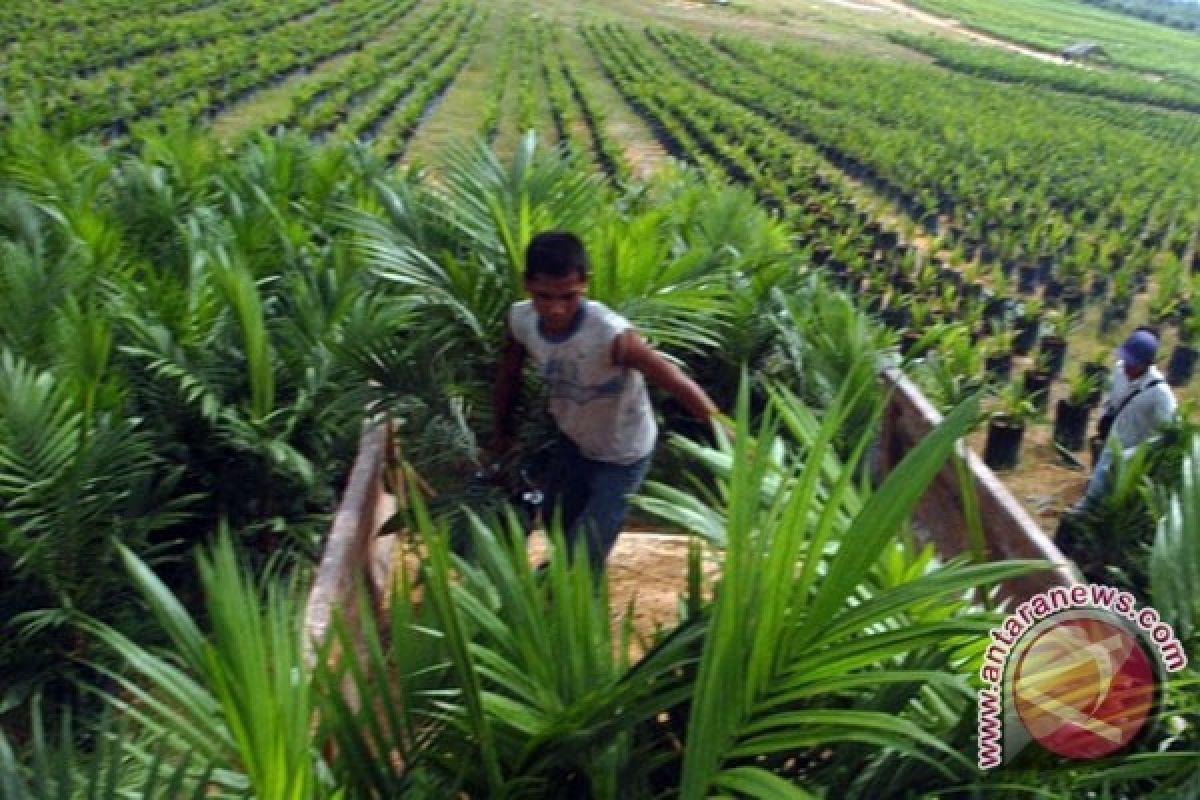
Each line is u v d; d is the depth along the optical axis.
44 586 4.86
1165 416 6.82
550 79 30.88
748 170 20.06
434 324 5.72
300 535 5.73
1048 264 15.76
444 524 3.03
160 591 2.65
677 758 2.97
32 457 4.71
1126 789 3.00
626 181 17.09
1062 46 68.56
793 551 2.38
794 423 3.55
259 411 5.74
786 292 7.60
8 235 7.43
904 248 15.85
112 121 20.17
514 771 2.72
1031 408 9.13
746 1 69.69
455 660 2.51
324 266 6.80
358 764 2.69
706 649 2.34
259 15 39.00
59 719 4.61
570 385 4.30
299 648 2.52
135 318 5.84
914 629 2.48
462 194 6.34
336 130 22.36
